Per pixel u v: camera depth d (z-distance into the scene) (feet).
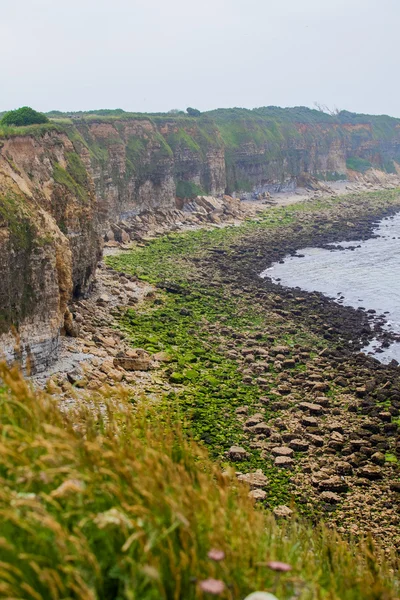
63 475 28.76
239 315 201.26
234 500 33.71
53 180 170.71
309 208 453.58
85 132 335.06
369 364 162.71
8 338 120.37
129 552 26.00
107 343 154.10
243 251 306.96
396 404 134.41
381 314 214.07
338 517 91.40
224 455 108.68
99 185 317.63
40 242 128.88
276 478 102.53
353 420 127.24
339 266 287.28
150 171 370.12
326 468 106.73
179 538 27.43
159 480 28.71
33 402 33.58
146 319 184.24
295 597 27.27
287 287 246.68
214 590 23.00
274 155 531.09
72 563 25.02
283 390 139.54
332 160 627.87
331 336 187.11
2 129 162.20
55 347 132.98
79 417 40.50
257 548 29.30
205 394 134.92
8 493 26.43
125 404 42.42
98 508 27.68
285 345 175.11
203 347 165.99
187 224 365.20
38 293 128.77
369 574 34.94
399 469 107.45
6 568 23.40
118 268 247.50
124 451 31.37
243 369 153.07
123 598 24.41
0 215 123.24
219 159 447.42
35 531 25.39
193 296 216.74
